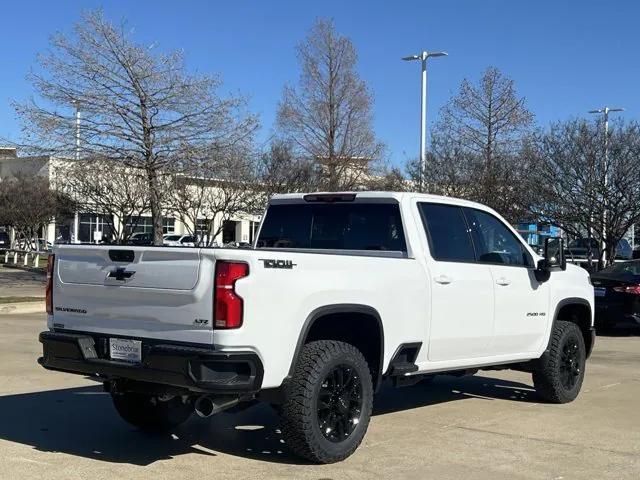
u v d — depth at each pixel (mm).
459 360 6930
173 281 5191
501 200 23500
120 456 5863
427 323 6449
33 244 43469
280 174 27141
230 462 5703
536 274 7797
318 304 5492
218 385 4980
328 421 5625
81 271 5758
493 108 27141
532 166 22438
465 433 6750
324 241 7066
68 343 5703
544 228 24312
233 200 27625
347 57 31438
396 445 6277
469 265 6992
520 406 8023
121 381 5703
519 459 5914
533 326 7746
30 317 16344
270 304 5160
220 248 5176
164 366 5117
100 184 28266
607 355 12047
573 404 8180
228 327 4977
